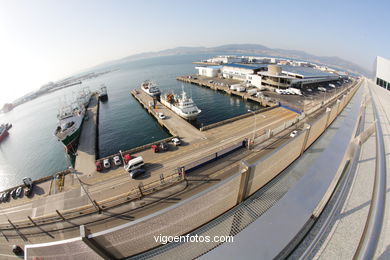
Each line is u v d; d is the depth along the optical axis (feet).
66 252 10.52
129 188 74.95
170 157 96.63
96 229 58.08
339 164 13.62
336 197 11.82
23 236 58.18
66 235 57.47
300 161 20.06
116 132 163.22
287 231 8.96
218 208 13.16
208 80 334.65
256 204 13.57
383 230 10.33
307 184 11.56
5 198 76.13
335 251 8.76
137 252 11.50
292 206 10.13
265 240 8.61
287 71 271.28
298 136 19.97
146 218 11.14
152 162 92.89
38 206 70.64
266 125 130.11
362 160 16.38
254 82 261.44
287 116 144.77
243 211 13.01
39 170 125.90
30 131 209.56
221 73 359.66
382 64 88.43
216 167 77.05
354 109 28.17
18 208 71.10
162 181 74.43
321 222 10.12
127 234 10.98
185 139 116.16
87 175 87.10
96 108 228.84
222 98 237.45
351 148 16.06
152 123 176.96
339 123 30.71
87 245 10.42
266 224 9.29
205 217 12.78
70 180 84.12
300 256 8.55
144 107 224.74
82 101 248.73
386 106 43.75
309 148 23.26
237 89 240.94
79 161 102.27
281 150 17.13
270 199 13.89
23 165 134.00
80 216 62.90
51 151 150.61
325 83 275.39
